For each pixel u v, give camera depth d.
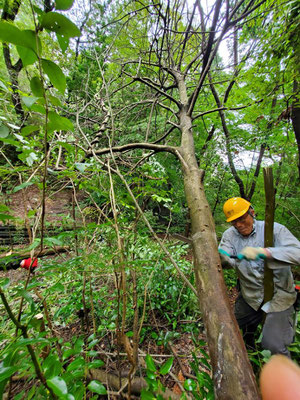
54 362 0.56
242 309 1.90
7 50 3.03
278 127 3.05
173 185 4.02
